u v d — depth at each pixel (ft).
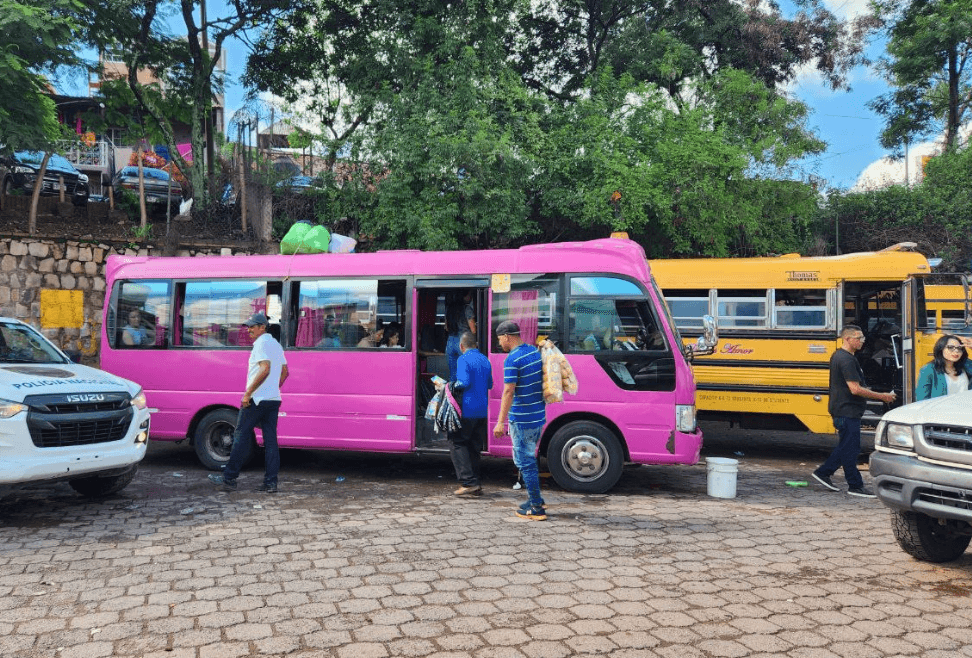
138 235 53.83
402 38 60.54
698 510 23.03
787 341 34.04
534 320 27.02
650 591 15.35
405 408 28.09
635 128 59.93
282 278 29.71
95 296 49.83
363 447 28.43
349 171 60.44
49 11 44.75
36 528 20.08
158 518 21.35
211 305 30.25
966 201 79.36
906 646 12.66
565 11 78.74
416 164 55.01
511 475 29.53
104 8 56.80
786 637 13.00
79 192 63.82
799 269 33.99
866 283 33.27
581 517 21.89
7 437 19.75
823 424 33.47
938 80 94.02
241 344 29.76
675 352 25.67
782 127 66.49
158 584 15.52
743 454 36.22
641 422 25.57
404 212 54.90
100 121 68.59
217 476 26.76
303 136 63.16
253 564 16.93
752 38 77.25
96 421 21.95
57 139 52.03
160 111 72.38
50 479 20.53
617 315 26.30
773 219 66.80
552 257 27.27
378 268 28.89
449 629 13.23
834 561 17.69
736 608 14.40
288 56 70.28
